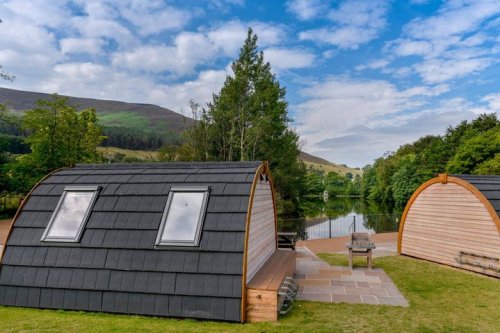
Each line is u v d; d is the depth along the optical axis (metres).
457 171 31.69
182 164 8.03
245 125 28.80
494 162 27.50
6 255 6.48
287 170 33.06
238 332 5.05
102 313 5.84
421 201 11.68
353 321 5.68
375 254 12.52
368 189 63.78
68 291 6.02
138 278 5.86
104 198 6.96
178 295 5.65
